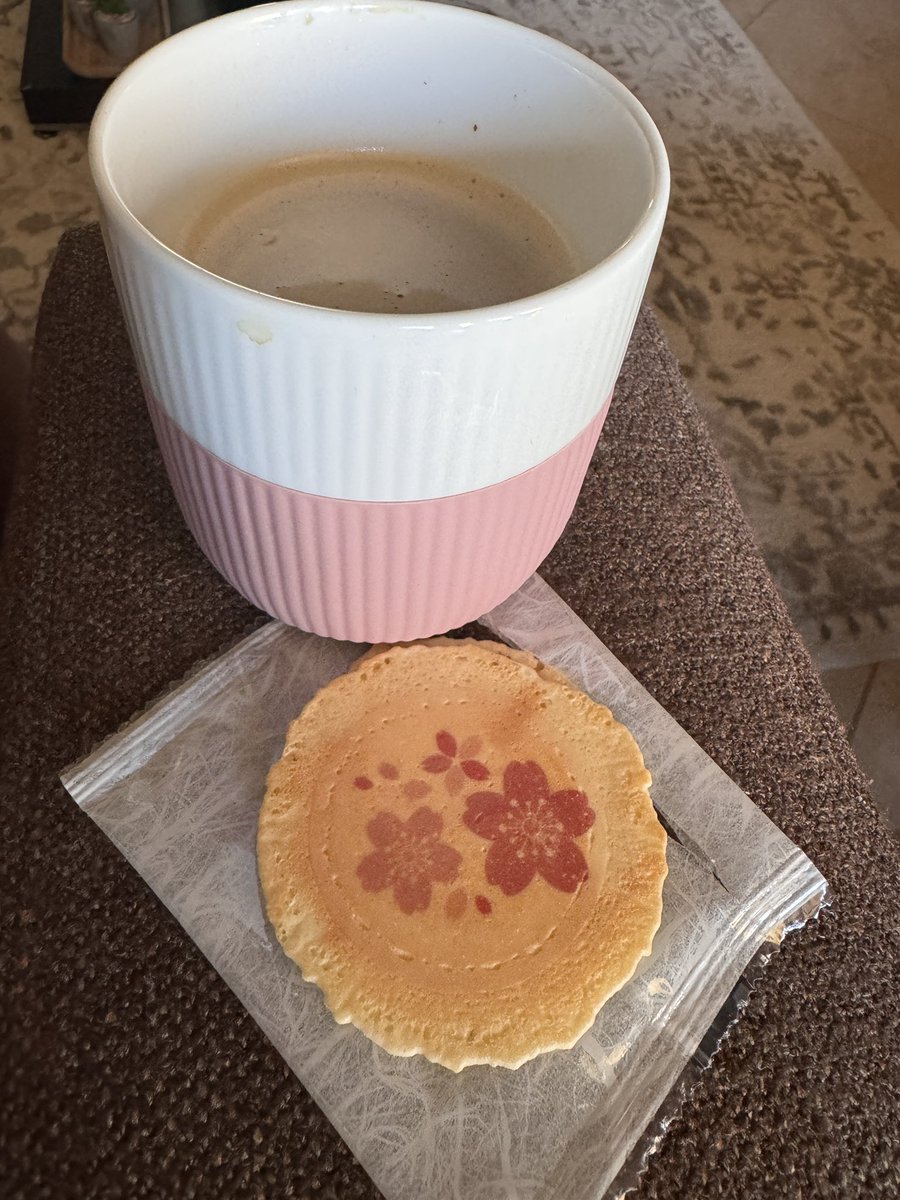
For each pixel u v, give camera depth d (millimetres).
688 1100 149
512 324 121
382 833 161
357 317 117
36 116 578
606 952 153
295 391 126
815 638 438
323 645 189
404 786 167
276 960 152
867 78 693
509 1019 146
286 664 186
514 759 171
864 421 511
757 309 551
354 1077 144
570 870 160
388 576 162
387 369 121
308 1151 140
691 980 157
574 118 166
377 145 186
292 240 175
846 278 571
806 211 603
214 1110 142
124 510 204
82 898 158
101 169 134
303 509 148
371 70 174
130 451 213
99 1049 146
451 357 121
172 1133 140
